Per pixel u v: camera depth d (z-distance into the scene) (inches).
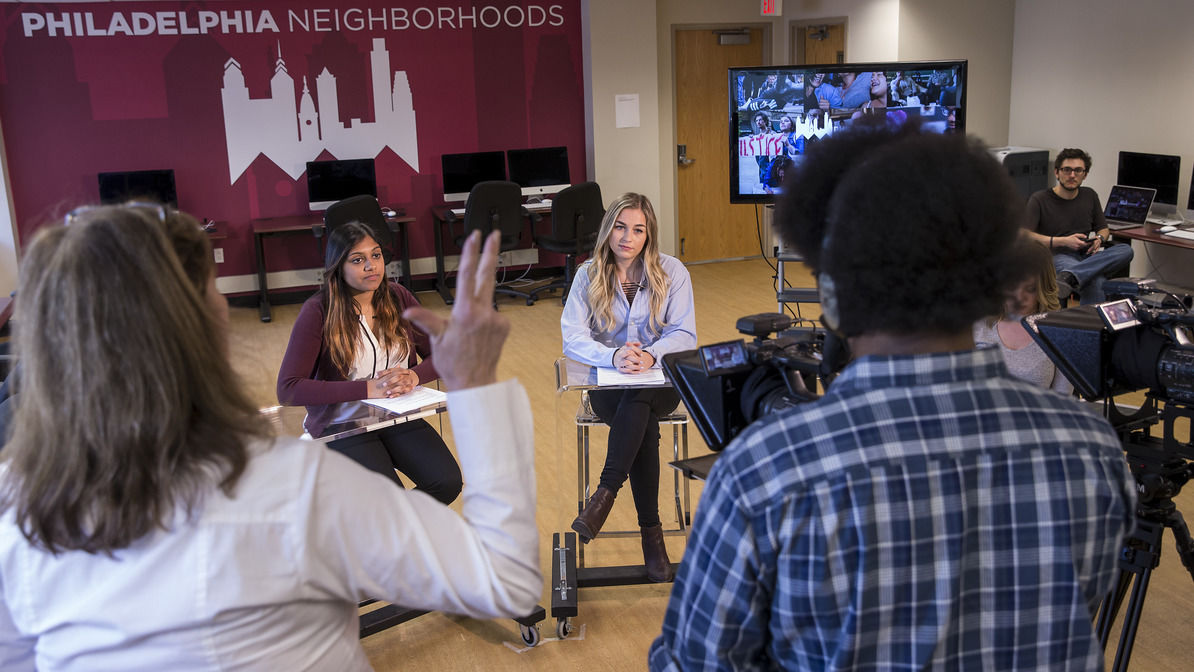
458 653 107.1
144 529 31.0
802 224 35.5
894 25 282.5
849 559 31.3
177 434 31.2
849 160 34.9
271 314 283.6
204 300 34.2
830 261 33.0
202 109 279.1
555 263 326.3
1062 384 105.3
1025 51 296.2
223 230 286.2
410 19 290.8
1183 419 157.6
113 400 30.4
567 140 313.7
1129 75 262.1
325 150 291.4
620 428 111.4
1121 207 247.6
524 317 269.7
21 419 32.0
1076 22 276.5
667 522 127.7
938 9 286.8
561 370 113.3
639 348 115.1
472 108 302.0
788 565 31.5
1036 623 33.2
